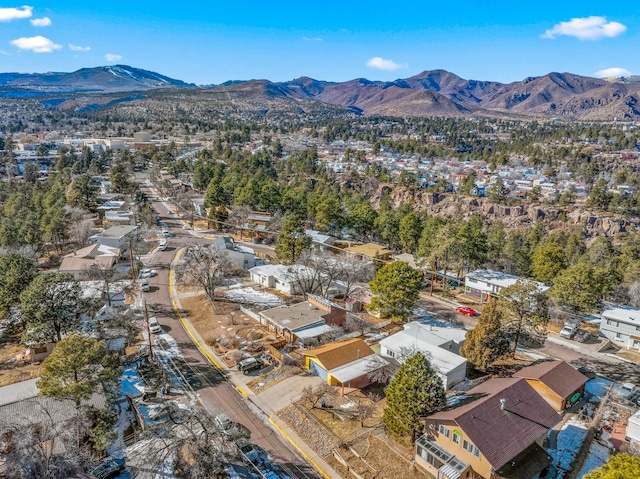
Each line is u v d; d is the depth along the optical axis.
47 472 26.62
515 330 48.84
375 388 40.50
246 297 61.47
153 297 60.78
